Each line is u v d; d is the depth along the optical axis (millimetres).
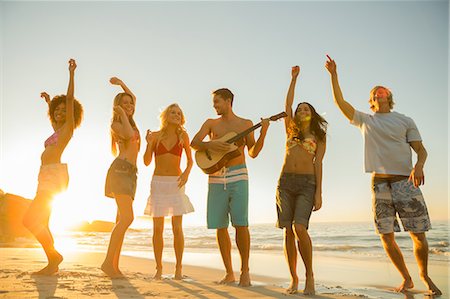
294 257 3922
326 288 4332
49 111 4688
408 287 4137
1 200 19891
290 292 3781
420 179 4000
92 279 4164
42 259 7004
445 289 4250
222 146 4285
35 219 4312
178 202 4789
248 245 4297
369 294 3912
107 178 4496
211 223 4398
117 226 4371
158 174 4840
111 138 4746
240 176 4348
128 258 8867
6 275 4324
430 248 11867
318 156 3953
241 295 3541
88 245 16328
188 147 4934
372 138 4199
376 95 4289
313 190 3889
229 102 4609
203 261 8266
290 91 4359
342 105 4328
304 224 3760
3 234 18984
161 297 3260
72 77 4445
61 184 4402
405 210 4055
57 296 3113
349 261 8156
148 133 4957
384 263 7594
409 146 4141
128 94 4809
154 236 4805
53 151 4379
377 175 4195
